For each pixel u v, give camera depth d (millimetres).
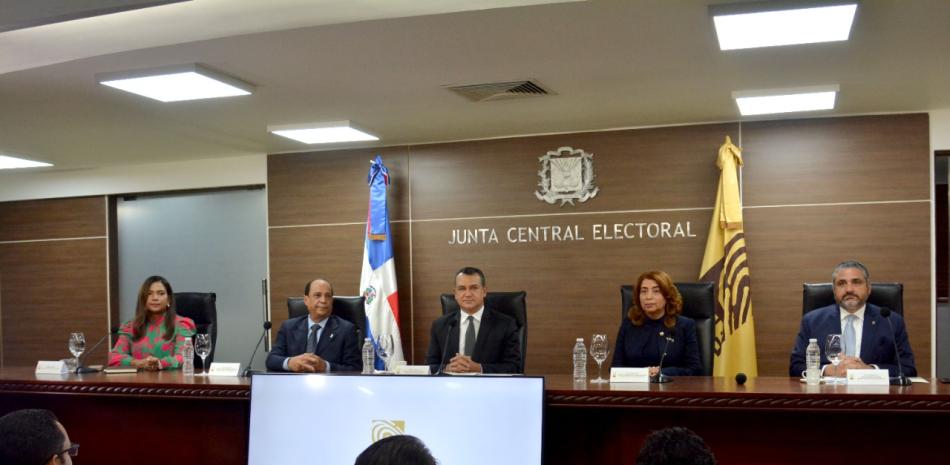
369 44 3736
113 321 7543
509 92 4758
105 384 3371
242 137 6133
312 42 3686
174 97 4559
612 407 2865
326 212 6711
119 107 4988
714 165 5773
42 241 7727
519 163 6207
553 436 3020
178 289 7445
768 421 2803
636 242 5934
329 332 4410
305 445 2660
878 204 5453
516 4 3221
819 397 2658
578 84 4594
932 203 5371
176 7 3479
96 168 7555
